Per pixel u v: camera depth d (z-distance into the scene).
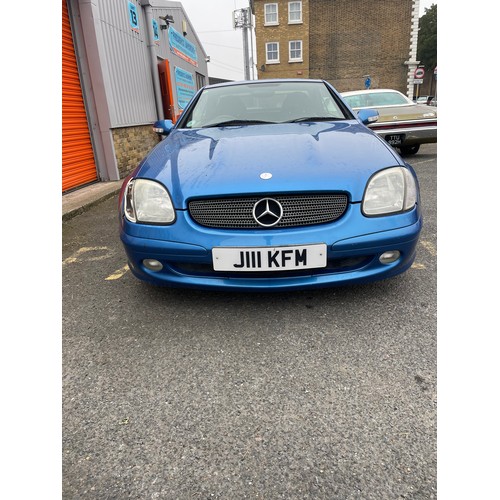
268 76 23.62
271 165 1.83
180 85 11.03
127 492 1.07
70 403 1.41
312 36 22.94
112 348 1.74
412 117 6.51
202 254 1.75
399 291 2.10
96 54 5.55
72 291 2.36
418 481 1.06
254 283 1.79
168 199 1.79
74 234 3.62
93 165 6.00
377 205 1.75
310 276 1.79
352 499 1.02
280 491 1.04
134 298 2.21
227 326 1.86
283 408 1.34
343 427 1.25
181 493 1.05
